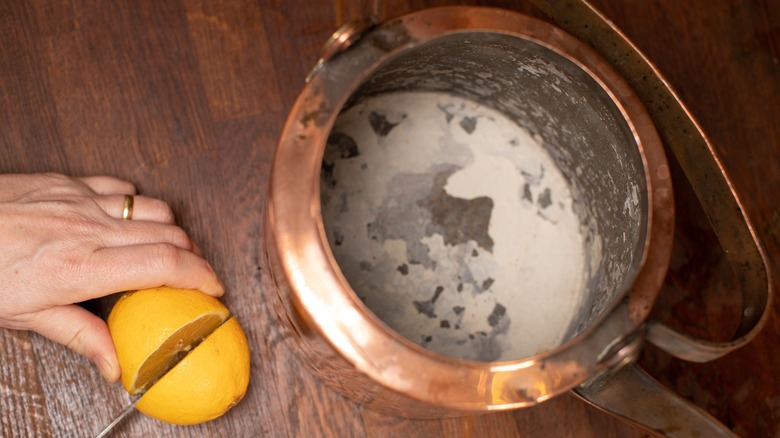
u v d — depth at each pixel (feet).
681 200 1.99
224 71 1.99
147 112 1.96
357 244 1.82
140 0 1.98
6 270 1.73
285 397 1.92
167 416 1.74
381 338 1.48
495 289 1.82
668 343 1.53
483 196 1.86
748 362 1.95
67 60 1.95
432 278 1.82
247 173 1.97
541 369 1.50
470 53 1.68
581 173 1.83
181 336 1.73
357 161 1.84
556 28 1.59
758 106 2.04
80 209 1.79
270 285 1.78
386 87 1.81
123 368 1.73
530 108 1.81
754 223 1.99
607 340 1.51
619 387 1.59
